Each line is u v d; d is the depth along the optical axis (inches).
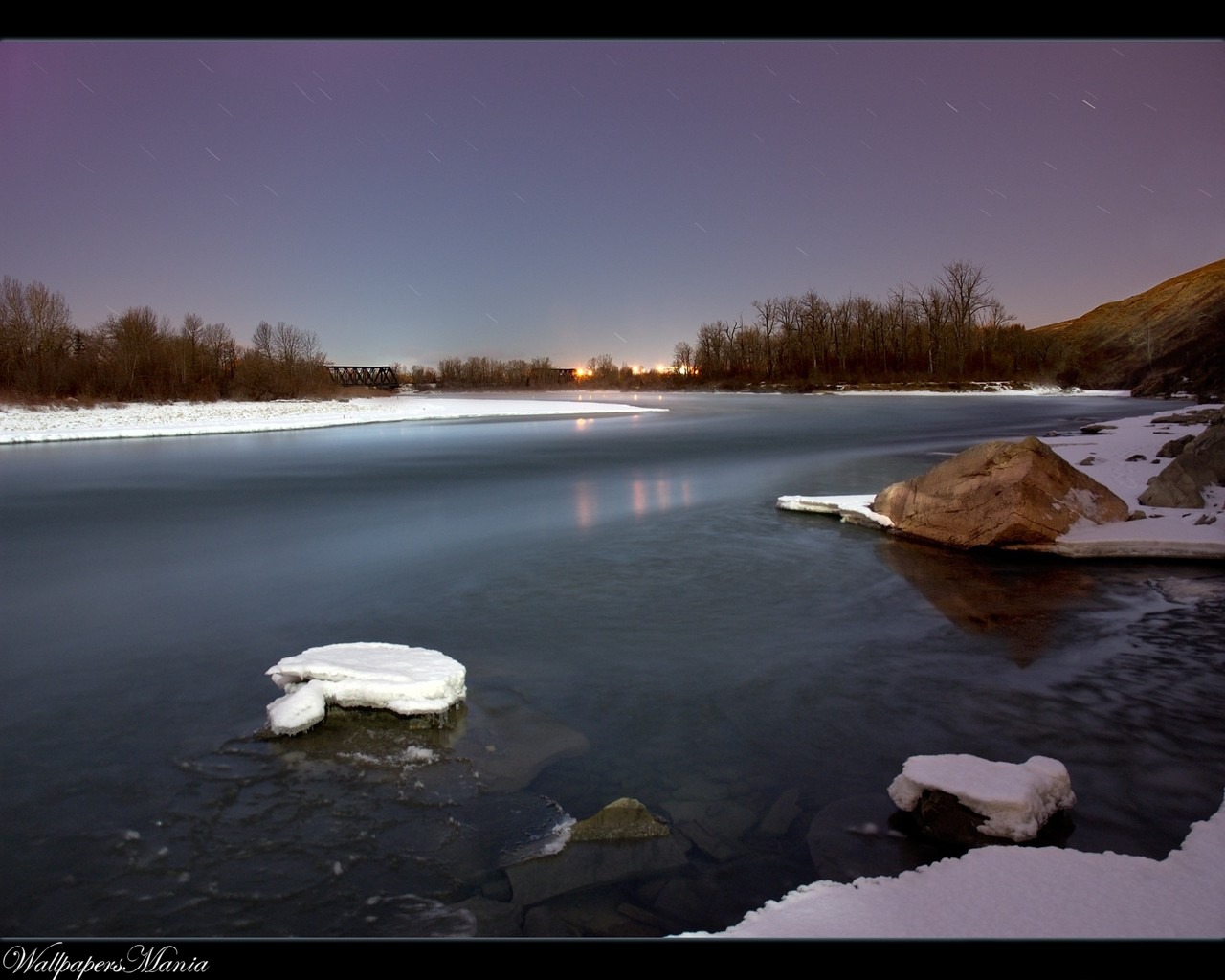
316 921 154.2
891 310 4148.6
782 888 161.6
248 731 238.4
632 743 227.3
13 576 437.7
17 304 2060.8
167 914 156.6
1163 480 512.1
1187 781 199.6
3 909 158.6
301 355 2871.6
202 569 450.3
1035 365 3772.1
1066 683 265.7
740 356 4662.9
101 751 226.2
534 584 405.4
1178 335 3850.9
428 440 1373.0
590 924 151.3
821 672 279.6
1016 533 444.8
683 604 366.3
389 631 333.7
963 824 174.7
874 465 896.9
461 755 220.7
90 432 1421.0
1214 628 319.3
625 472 882.1
